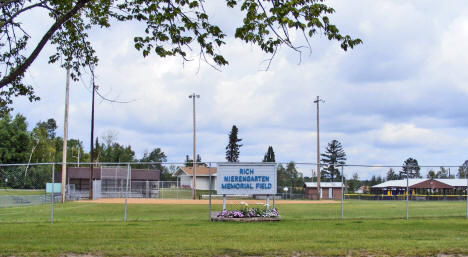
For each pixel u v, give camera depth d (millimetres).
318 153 56344
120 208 29141
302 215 21969
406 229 14750
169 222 17516
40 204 34531
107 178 53594
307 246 10938
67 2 11391
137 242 11883
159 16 10461
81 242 11945
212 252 10227
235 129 100750
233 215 17812
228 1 9930
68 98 37312
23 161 80062
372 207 29016
